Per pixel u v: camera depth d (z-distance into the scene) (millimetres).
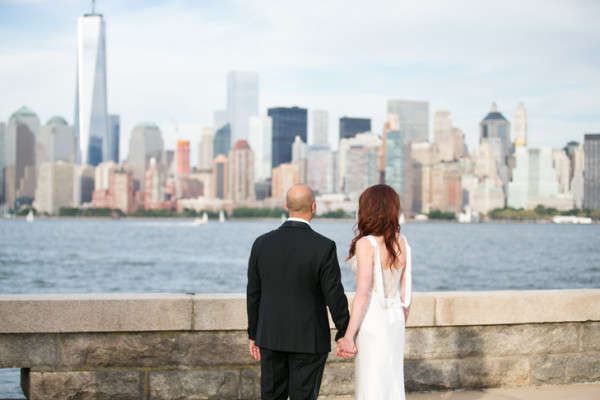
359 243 5035
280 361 4977
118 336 6297
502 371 7047
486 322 6930
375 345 5016
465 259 92625
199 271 66625
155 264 76062
